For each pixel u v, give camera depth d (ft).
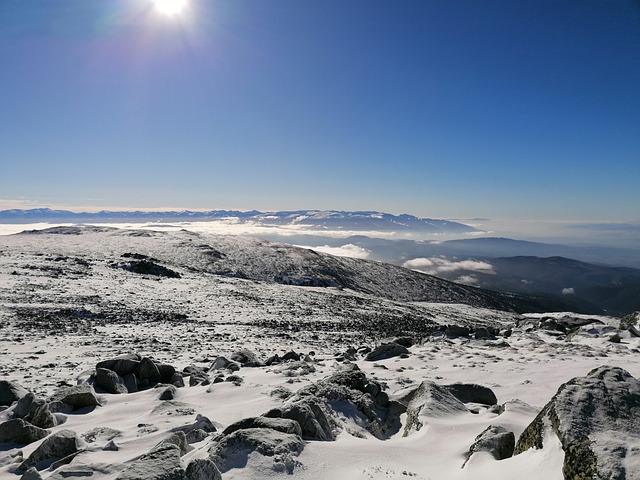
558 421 14.53
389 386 32.45
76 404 28.86
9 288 122.62
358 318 146.10
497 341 57.88
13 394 29.09
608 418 14.35
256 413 24.89
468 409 24.66
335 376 26.48
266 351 63.93
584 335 63.98
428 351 50.24
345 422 20.93
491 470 14.78
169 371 39.81
